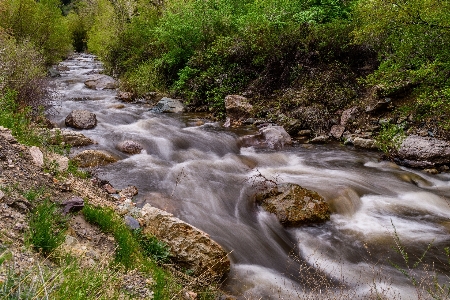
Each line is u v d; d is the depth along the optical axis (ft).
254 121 37.37
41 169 15.99
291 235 19.43
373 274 16.37
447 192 24.12
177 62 49.11
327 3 45.39
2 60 28.60
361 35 30.17
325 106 36.11
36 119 28.53
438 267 16.65
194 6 48.73
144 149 29.40
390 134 29.22
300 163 28.50
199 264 14.70
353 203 22.39
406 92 32.96
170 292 12.18
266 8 44.60
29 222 11.27
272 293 14.83
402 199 23.29
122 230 14.03
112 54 64.03
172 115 40.88
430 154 27.25
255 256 17.46
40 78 33.78
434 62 23.77
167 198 20.71
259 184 23.50
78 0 139.85
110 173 23.61
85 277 9.63
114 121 36.94
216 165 26.94
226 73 42.98
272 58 40.70
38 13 58.59
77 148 26.78
